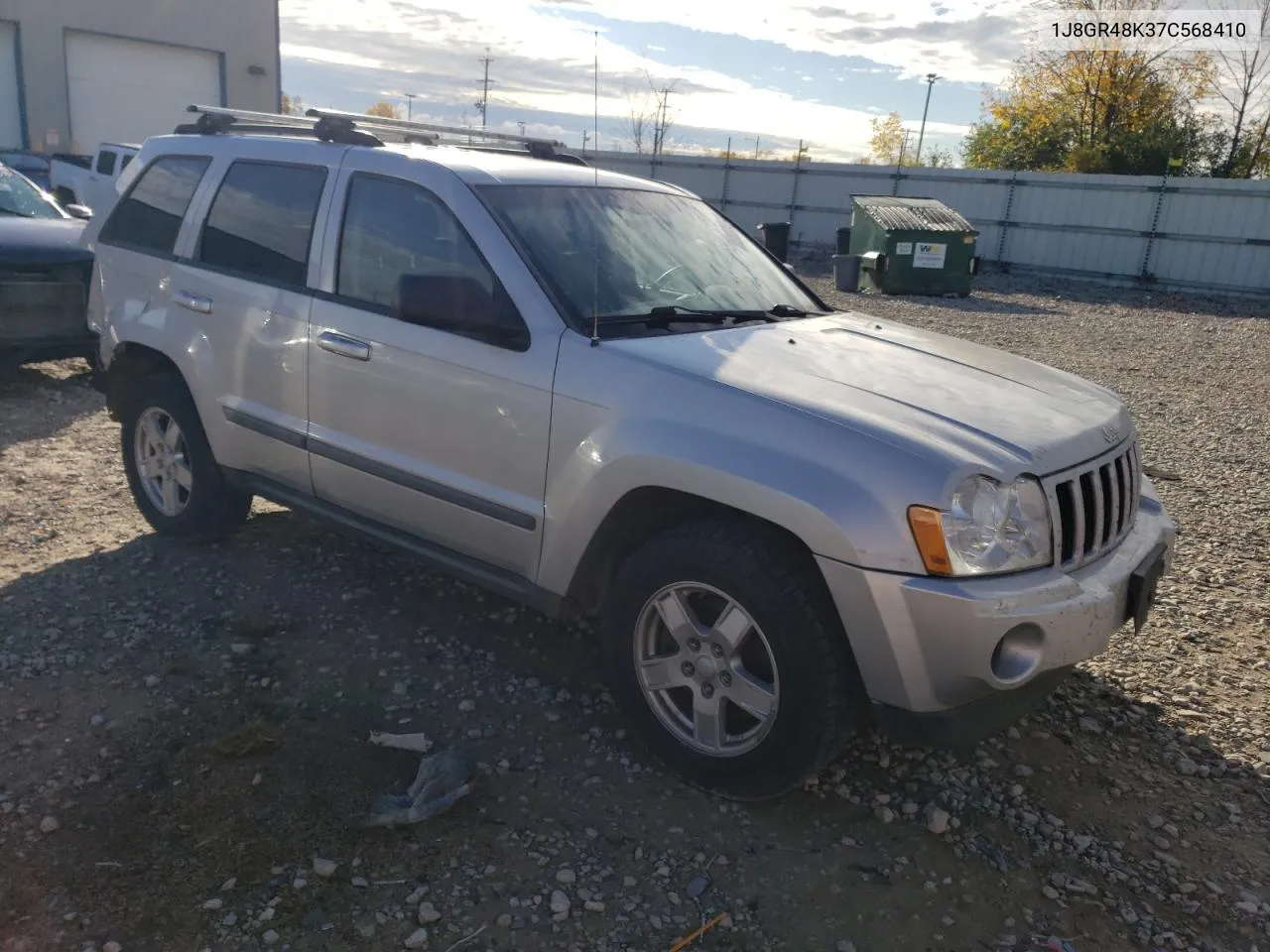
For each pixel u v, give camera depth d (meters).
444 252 3.84
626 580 3.36
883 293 20.86
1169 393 11.14
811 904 2.88
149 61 27.64
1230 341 15.88
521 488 3.57
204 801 3.13
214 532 5.05
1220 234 24.03
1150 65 33.84
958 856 3.12
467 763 3.40
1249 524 6.46
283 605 4.48
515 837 3.07
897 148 50.28
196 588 4.60
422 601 4.60
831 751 3.08
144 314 4.86
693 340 3.59
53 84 25.84
